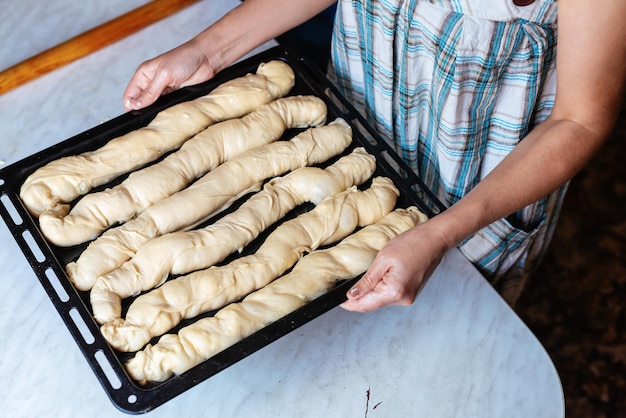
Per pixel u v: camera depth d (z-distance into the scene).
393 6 1.15
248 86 1.28
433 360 1.14
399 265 1.00
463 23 1.09
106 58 1.44
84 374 1.10
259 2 1.29
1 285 1.17
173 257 1.10
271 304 1.07
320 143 1.23
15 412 1.06
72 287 1.04
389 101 1.29
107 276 1.07
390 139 1.37
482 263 1.39
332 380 1.11
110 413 1.07
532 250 1.53
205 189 1.17
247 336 1.04
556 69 1.08
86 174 1.16
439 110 1.20
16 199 1.13
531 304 2.18
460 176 1.27
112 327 1.01
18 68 1.38
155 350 1.01
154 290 1.08
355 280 1.07
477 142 1.23
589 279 2.22
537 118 1.24
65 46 1.41
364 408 1.09
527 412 1.11
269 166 1.21
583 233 2.30
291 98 1.28
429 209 1.18
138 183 1.16
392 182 1.21
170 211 1.14
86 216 1.12
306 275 1.10
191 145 1.22
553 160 1.05
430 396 1.11
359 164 1.21
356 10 1.24
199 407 1.08
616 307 2.17
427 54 1.17
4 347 1.11
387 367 1.13
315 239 1.15
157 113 1.26
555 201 1.43
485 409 1.10
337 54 1.38
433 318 1.18
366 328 1.16
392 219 1.17
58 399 1.07
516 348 1.16
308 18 1.33
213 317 1.06
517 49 1.11
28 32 1.50
